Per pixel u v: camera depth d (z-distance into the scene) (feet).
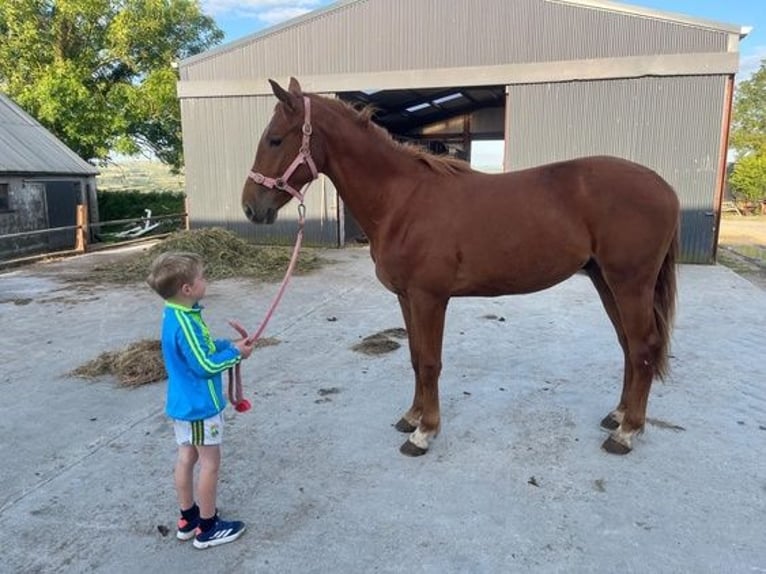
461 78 31.50
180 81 36.29
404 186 8.86
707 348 14.43
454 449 9.30
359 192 9.03
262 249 29.94
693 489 8.04
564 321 17.25
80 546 6.99
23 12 55.67
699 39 27.30
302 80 34.30
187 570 6.55
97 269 27.86
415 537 7.07
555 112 30.19
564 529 7.18
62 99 52.37
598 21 28.66
